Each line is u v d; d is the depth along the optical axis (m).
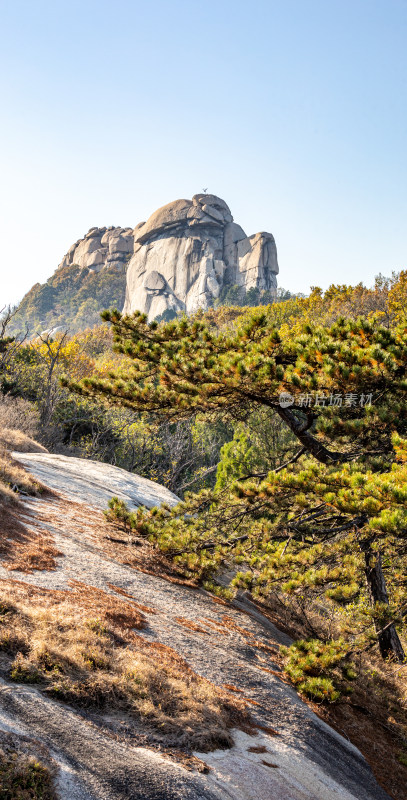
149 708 5.28
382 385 9.22
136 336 10.73
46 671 5.11
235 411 11.30
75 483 14.74
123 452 32.81
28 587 6.78
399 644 12.86
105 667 5.65
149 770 4.32
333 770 6.41
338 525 11.34
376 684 11.24
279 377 8.91
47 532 9.63
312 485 8.52
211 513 12.08
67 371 37.56
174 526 11.92
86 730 4.53
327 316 57.44
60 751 4.07
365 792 6.40
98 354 74.00
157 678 5.94
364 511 7.39
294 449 13.28
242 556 10.97
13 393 29.95
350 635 10.79
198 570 10.99
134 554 10.87
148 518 11.98
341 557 9.88
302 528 11.09
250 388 9.59
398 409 9.08
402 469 7.46
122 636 6.58
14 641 5.32
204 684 6.46
